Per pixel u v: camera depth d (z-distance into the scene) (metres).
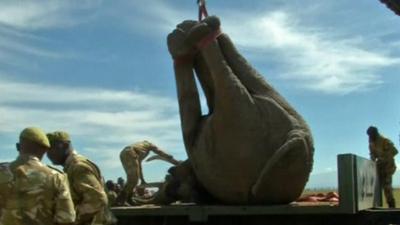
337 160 5.65
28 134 5.54
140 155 8.17
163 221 6.52
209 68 6.49
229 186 6.45
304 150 6.27
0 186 5.45
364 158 6.14
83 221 5.93
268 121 6.37
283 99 6.56
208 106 6.89
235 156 6.36
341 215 5.96
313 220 5.97
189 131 6.82
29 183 5.40
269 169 6.18
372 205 6.49
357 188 5.72
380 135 10.52
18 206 5.39
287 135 6.31
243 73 6.62
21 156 5.54
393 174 10.46
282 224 6.05
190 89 6.88
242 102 6.35
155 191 8.25
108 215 6.09
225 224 6.24
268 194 6.31
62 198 5.46
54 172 5.51
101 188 6.04
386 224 5.88
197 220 6.17
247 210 5.99
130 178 7.94
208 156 6.55
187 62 6.88
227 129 6.37
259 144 6.32
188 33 6.60
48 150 5.86
